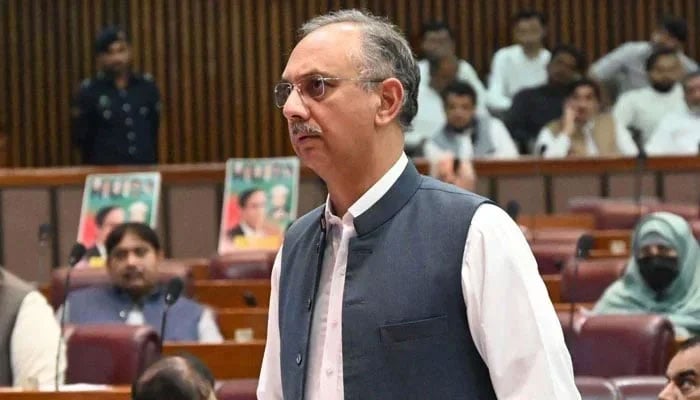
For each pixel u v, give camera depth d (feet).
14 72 59.00
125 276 31.86
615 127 49.93
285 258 12.46
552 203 48.24
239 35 60.13
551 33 61.05
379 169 11.79
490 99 52.21
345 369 11.48
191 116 59.98
